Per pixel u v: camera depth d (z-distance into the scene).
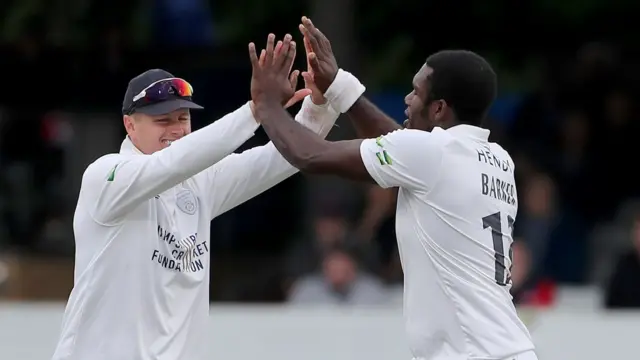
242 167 17.42
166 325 16.33
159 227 16.41
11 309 26.11
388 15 44.97
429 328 15.83
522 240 36.72
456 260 15.71
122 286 16.23
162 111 16.53
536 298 32.38
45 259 39.12
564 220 38.97
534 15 45.34
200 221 16.98
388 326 24.56
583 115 44.62
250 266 43.12
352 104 17.66
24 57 43.16
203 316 16.89
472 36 45.56
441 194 15.77
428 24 45.19
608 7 45.38
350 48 39.62
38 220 41.97
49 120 43.34
